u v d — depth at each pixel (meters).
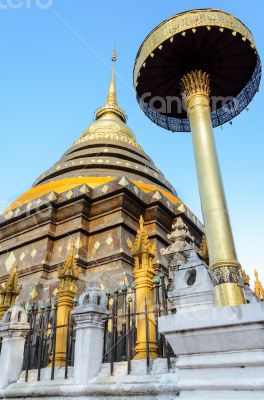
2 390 7.48
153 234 15.86
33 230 17.12
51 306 8.98
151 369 6.27
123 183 15.69
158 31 8.79
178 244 9.02
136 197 16.08
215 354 4.93
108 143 26.66
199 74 8.99
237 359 4.70
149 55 8.83
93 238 15.67
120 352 8.21
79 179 20.03
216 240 6.49
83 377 6.57
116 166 22.94
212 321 4.88
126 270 13.66
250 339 4.66
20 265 16.14
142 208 16.47
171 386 5.41
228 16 8.51
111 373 6.56
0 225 18.09
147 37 9.16
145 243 8.03
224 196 7.10
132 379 6.04
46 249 15.70
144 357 6.80
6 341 8.23
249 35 8.84
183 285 5.56
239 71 9.79
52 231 16.41
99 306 7.26
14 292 10.05
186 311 5.35
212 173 7.31
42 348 8.31
